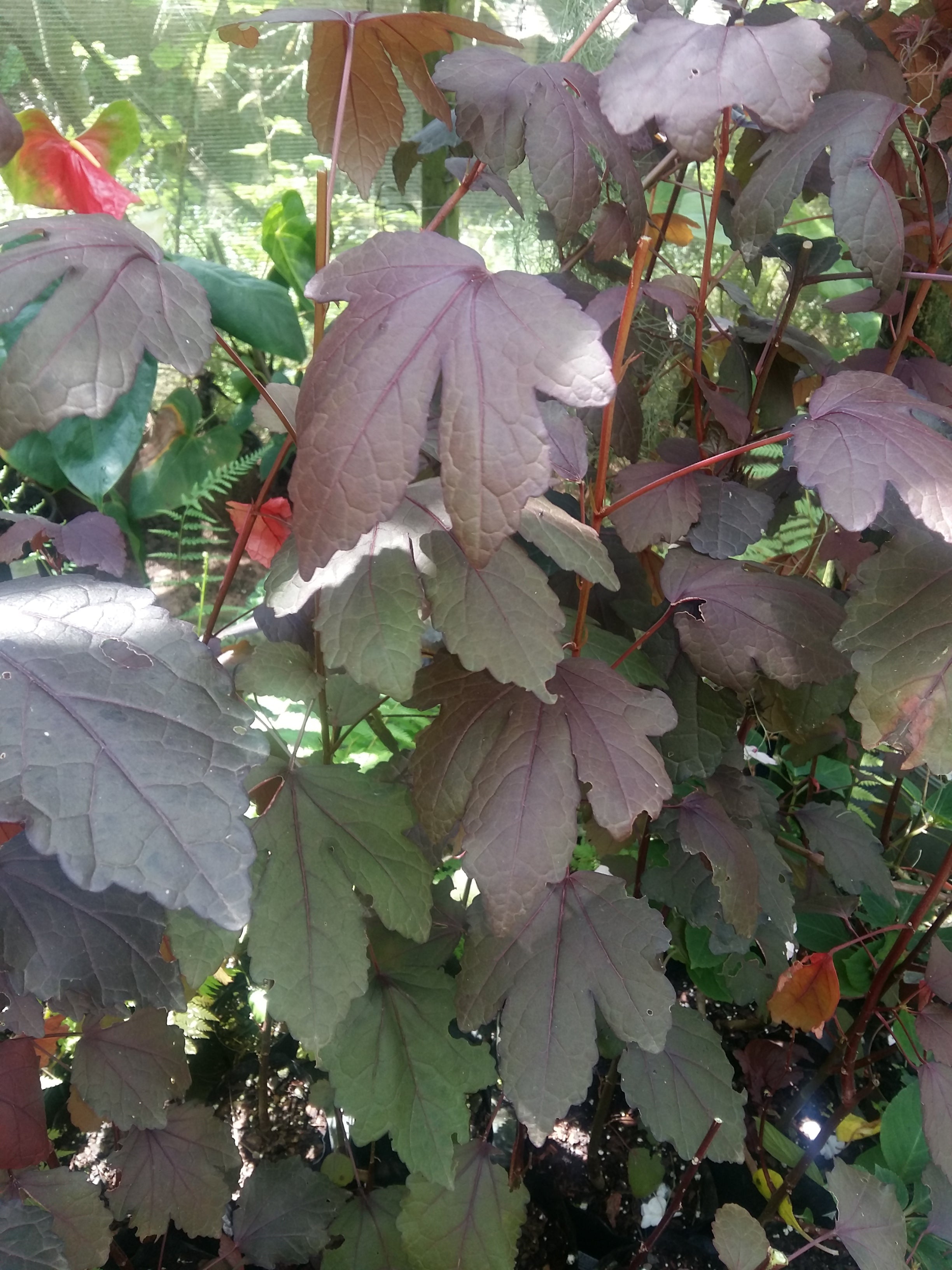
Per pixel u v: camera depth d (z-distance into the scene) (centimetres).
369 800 36
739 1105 42
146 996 31
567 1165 58
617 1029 36
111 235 26
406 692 29
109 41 92
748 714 53
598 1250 54
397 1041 39
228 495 112
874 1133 55
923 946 45
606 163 34
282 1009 32
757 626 39
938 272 45
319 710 42
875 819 70
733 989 57
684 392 61
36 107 95
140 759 22
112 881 21
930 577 35
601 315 40
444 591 31
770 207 37
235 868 22
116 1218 42
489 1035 59
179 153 104
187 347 26
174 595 110
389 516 25
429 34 33
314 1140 57
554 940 38
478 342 25
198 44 94
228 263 118
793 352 53
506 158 33
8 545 45
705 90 29
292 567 32
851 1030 48
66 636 24
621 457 51
